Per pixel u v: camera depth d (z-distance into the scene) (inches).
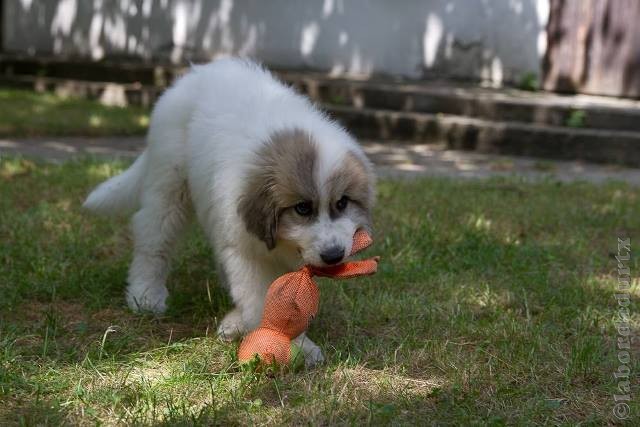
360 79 534.0
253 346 158.1
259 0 575.5
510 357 167.9
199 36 598.2
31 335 172.4
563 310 196.2
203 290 205.3
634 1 469.4
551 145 423.2
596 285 214.2
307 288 158.2
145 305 192.4
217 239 167.3
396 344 176.1
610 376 161.2
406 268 221.9
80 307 193.0
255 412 142.6
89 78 579.8
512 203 300.0
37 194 287.4
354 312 191.2
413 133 455.5
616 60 477.7
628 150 410.6
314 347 167.3
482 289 210.2
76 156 366.3
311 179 150.3
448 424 140.9
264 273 167.3
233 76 184.1
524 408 146.4
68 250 226.5
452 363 165.0
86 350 167.8
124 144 422.3
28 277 205.6
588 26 485.7
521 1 507.8
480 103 457.4
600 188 330.3
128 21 620.7
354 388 153.4
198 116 177.6
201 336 178.7
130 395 146.7
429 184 324.5
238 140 163.3
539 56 505.4
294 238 152.5
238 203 157.8
